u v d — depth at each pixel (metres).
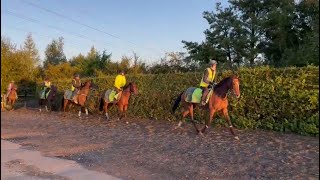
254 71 13.28
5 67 30.61
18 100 33.06
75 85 20.34
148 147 10.70
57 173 8.23
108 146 11.19
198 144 10.78
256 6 35.00
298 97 11.98
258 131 12.85
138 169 8.41
